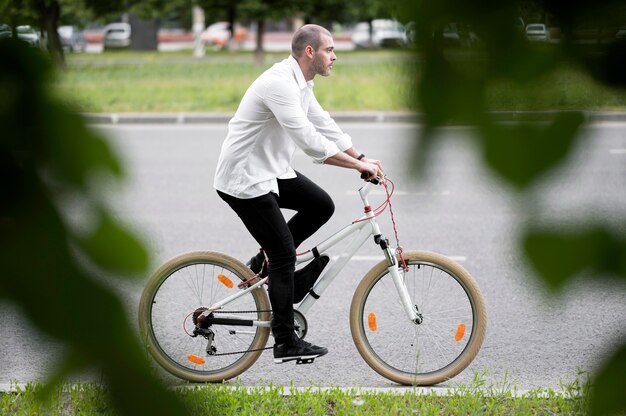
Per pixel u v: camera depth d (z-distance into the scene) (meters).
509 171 1.39
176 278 7.69
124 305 1.45
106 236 1.43
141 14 52.97
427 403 6.97
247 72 44.47
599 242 1.46
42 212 1.41
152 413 1.47
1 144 1.39
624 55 1.31
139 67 46.47
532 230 1.47
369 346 7.85
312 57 6.96
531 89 1.33
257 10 51.00
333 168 19.12
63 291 1.41
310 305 7.73
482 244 12.65
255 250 12.76
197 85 35.84
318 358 8.57
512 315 9.50
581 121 1.36
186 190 16.89
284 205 7.62
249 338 7.80
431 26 1.32
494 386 7.61
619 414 1.60
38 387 1.48
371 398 6.98
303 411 6.77
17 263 1.40
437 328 7.78
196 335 7.73
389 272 7.79
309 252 7.73
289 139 7.25
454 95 1.34
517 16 1.32
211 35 88.62
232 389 7.06
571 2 1.31
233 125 7.16
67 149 1.41
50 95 1.41
